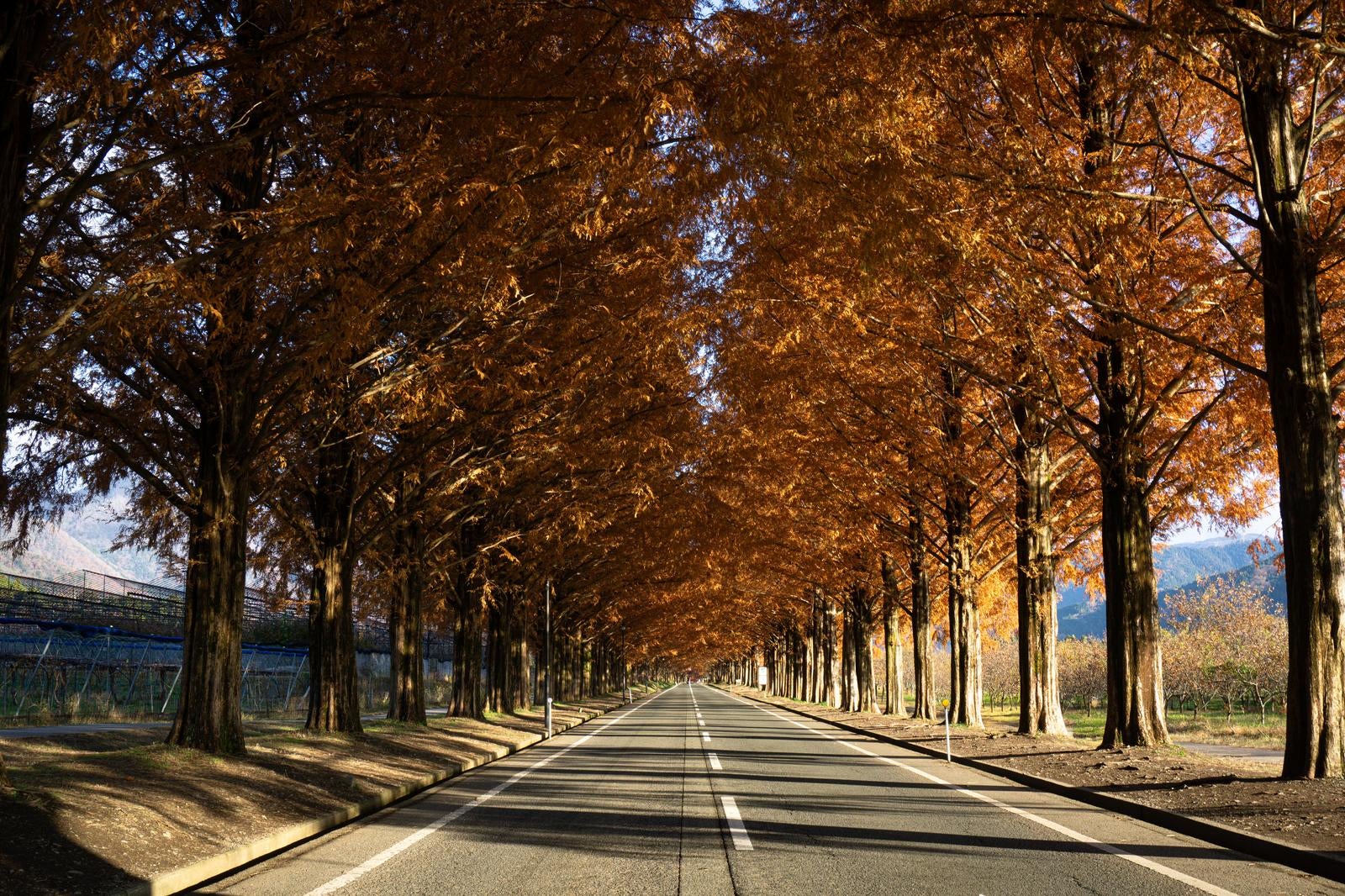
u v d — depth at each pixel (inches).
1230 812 350.9
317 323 395.9
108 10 258.5
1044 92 572.4
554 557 1209.4
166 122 406.9
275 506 696.4
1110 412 637.3
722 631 3403.1
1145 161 527.8
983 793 466.6
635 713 1638.8
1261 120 446.9
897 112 418.3
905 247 401.1
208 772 398.6
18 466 533.3
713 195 407.8
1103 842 321.4
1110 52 412.2
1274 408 440.5
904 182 396.5
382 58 374.0
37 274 442.3
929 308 705.0
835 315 660.7
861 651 1606.8
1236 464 697.0
